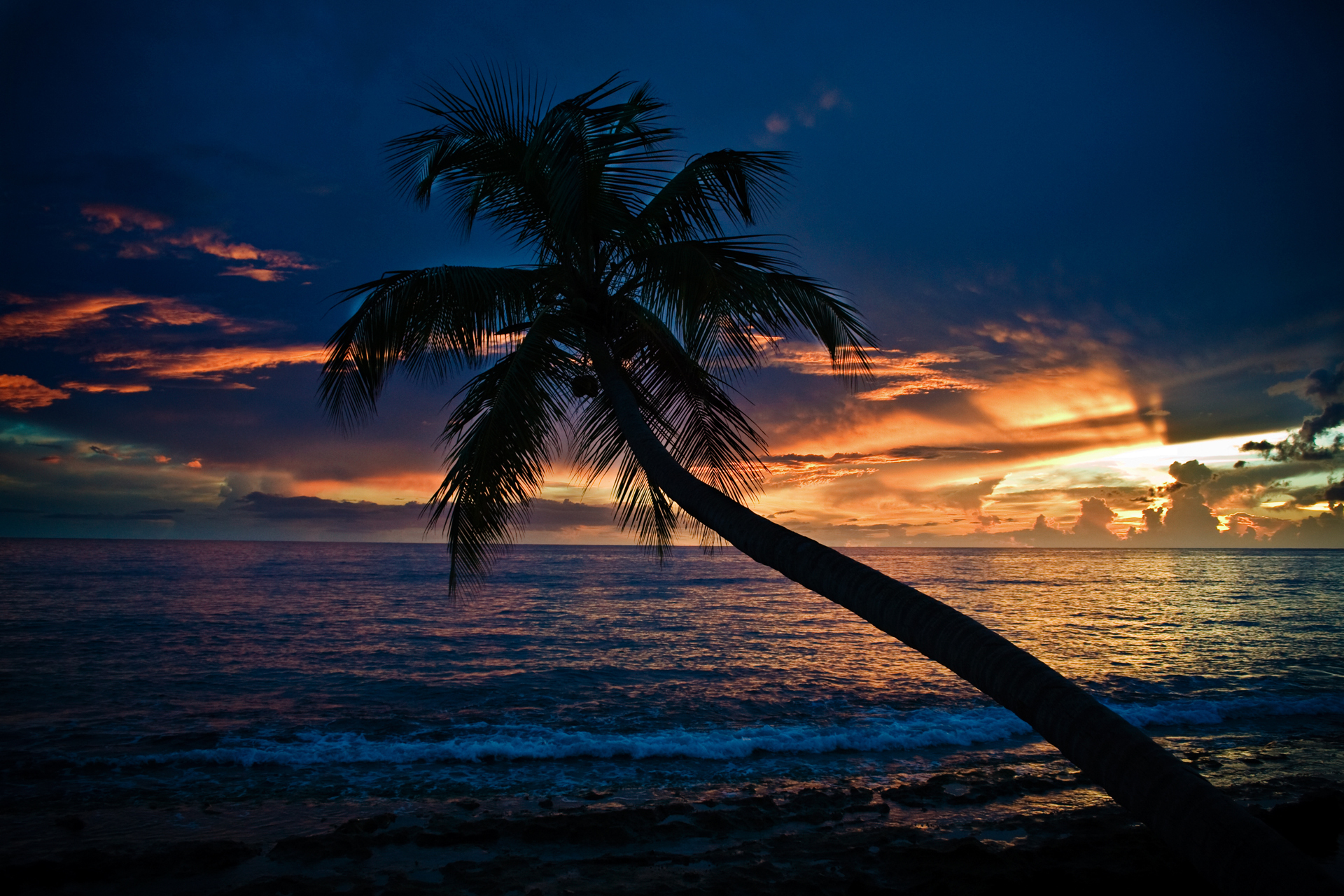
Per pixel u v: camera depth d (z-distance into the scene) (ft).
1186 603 135.23
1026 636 83.56
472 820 25.59
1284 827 23.71
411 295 18.33
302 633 84.33
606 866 22.34
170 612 104.47
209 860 22.65
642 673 59.31
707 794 29.99
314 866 22.63
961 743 37.68
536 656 68.74
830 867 21.89
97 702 48.32
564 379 19.84
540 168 20.02
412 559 317.22
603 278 20.53
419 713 45.78
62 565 221.25
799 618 105.70
